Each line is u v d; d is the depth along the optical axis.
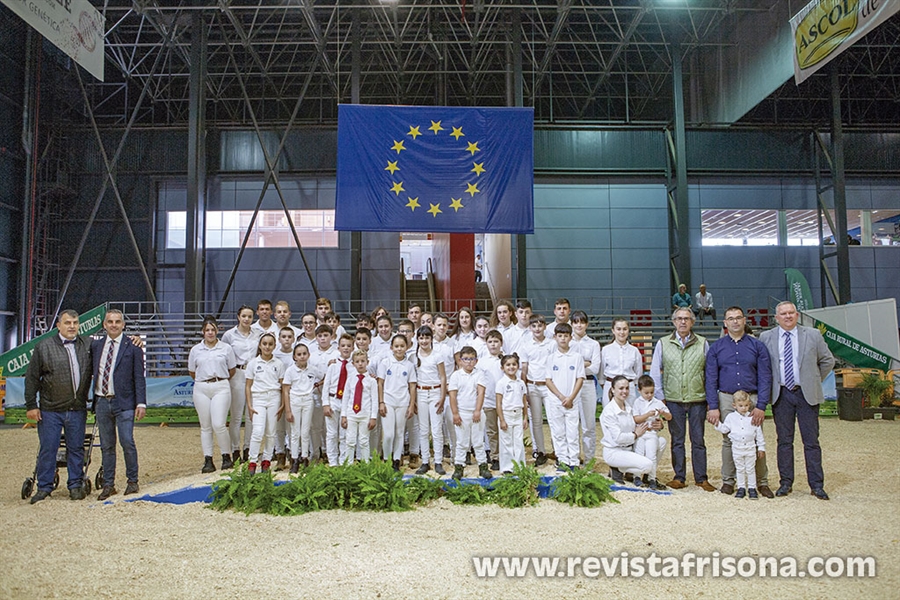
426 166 14.96
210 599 4.09
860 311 16.73
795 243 24.34
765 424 14.02
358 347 7.81
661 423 7.39
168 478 7.94
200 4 20.47
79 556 4.96
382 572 4.57
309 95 25.58
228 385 8.16
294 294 23.64
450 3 21.02
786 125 24.22
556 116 26.22
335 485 6.59
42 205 23.03
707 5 20.95
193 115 20.47
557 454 7.79
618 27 23.08
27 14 13.01
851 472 8.15
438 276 27.48
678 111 22.55
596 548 5.12
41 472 6.83
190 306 20.17
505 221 14.94
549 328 9.23
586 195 24.22
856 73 24.66
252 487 6.51
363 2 20.58
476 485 6.85
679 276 23.16
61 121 23.66
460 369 7.79
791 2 18.48
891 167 24.72
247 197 23.89
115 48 23.56
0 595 4.19
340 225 14.70
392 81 26.48
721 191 24.31
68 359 6.88
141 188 23.89
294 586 4.30
